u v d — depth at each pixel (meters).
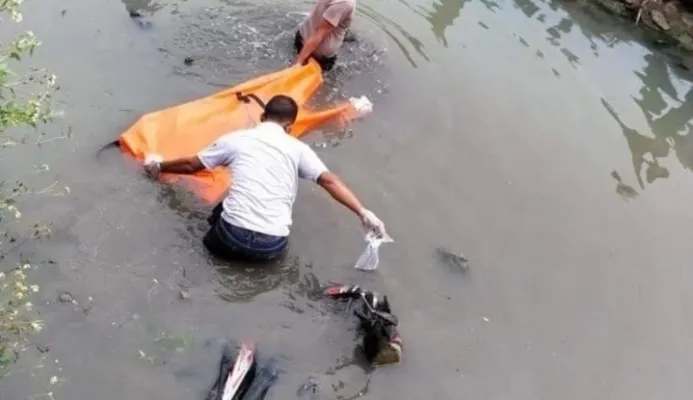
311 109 6.47
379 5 8.32
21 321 4.23
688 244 6.01
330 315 4.84
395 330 4.61
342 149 6.15
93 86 6.23
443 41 7.93
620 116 7.34
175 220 5.19
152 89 6.34
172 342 4.50
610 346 5.06
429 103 6.91
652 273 5.68
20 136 5.59
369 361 4.61
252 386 4.31
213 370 4.41
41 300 4.54
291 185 4.95
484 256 5.51
